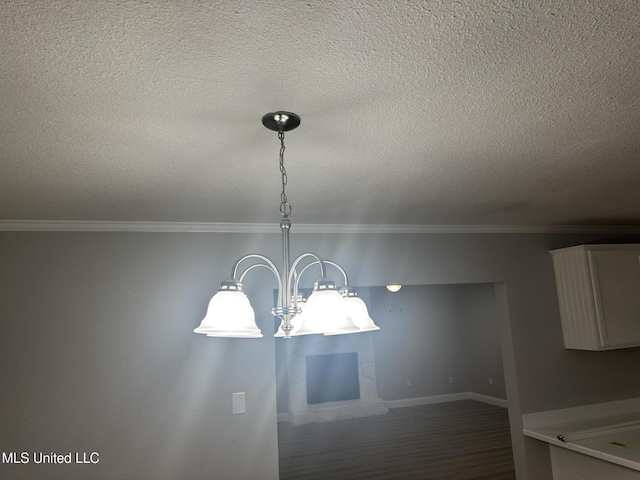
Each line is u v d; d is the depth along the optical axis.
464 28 1.08
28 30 1.02
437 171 2.16
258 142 1.71
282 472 4.68
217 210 2.72
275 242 3.22
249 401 2.96
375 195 2.55
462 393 8.10
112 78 1.23
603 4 1.02
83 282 2.83
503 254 3.78
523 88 1.39
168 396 2.84
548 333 3.76
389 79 1.30
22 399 2.63
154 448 2.77
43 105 1.36
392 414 7.18
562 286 3.80
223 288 1.39
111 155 1.77
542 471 3.47
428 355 8.05
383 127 1.63
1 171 1.89
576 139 1.83
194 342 2.94
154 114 1.45
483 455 4.93
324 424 6.78
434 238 3.62
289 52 1.15
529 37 1.13
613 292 3.59
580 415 3.69
